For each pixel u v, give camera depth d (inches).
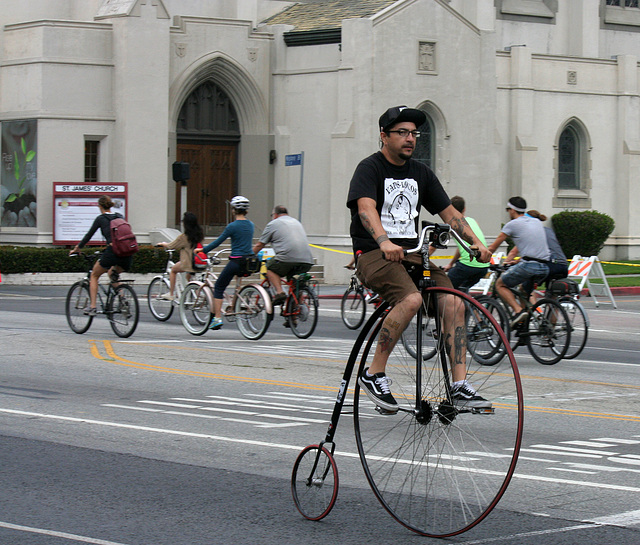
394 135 356.2
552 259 792.3
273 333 1007.0
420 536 341.4
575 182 2142.0
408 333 342.3
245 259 939.3
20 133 1689.2
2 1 1755.7
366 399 613.6
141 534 342.3
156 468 439.5
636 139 2177.7
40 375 697.0
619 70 2160.4
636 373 754.2
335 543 333.7
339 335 995.9
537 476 426.9
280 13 1980.8
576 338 803.4
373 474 359.9
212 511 371.9
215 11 1978.3
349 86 1729.8
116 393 629.6
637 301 1510.8
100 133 1702.8
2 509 373.7
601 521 359.6
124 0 1718.8
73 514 367.2
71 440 495.2
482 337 335.9
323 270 1744.6
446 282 355.9
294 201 1825.8
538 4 2342.5
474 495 328.8
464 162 1830.7
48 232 1668.3
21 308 1214.9
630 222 2167.8
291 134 1830.7
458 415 347.6
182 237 1046.4
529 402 615.5
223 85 1840.6
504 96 2031.3
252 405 591.2
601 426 540.4
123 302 917.2
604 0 2418.8
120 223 907.4
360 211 350.3
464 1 2217.0
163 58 1722.4
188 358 793.6
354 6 1838.1
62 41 1668.3
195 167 1839.3
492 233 1865.2
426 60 1784.0
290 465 445.7
